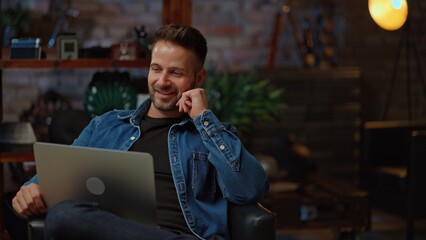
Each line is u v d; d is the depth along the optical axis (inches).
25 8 242.7
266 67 249.8
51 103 244.8
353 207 179.8
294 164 195.9
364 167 211.5
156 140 113.2
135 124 114.9
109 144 114.6
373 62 259.8
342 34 258.5
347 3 257.6
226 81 218.5
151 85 112.2
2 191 151.8
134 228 97.1
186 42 111.3
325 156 248.8
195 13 253.6
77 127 146.1
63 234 98.7
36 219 106.3
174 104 112.0
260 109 223.3
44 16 243.0
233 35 255.0
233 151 108.5
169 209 110.0
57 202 106.2
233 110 217.0
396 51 260.1
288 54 257.1
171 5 154.3
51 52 165.6
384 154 211.6
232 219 109.5
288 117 245.9
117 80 157.1
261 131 244.5
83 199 104.5
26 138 156.1
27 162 157.6
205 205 110.1
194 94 111.0
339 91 248.4
